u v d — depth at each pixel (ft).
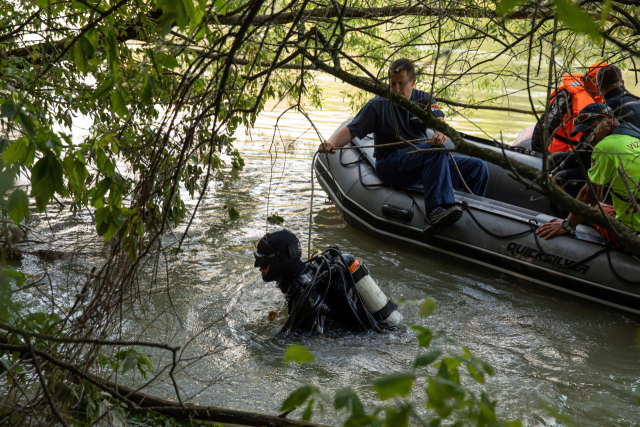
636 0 6.20
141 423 7.75
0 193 3.93
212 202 19.84
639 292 13.15
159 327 11.29
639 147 11.42
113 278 6.25
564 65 8.09
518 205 19.26
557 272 14.38
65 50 4.73
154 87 5.61
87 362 6.30
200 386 9.29
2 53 4.49
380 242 17.81
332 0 6.45
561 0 1.90
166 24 4.34
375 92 6.06
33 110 5.30
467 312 12.92
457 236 16.15
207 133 11.54
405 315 12.46
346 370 9.90
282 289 11.35
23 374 6.32
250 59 9.42
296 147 26.94
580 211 4.87
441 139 14.82
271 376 9.68
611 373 10.30
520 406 8.93
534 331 12.07
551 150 16.46
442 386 2.85
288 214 19.42
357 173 19.06
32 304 11.44
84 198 5.59
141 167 6.91
